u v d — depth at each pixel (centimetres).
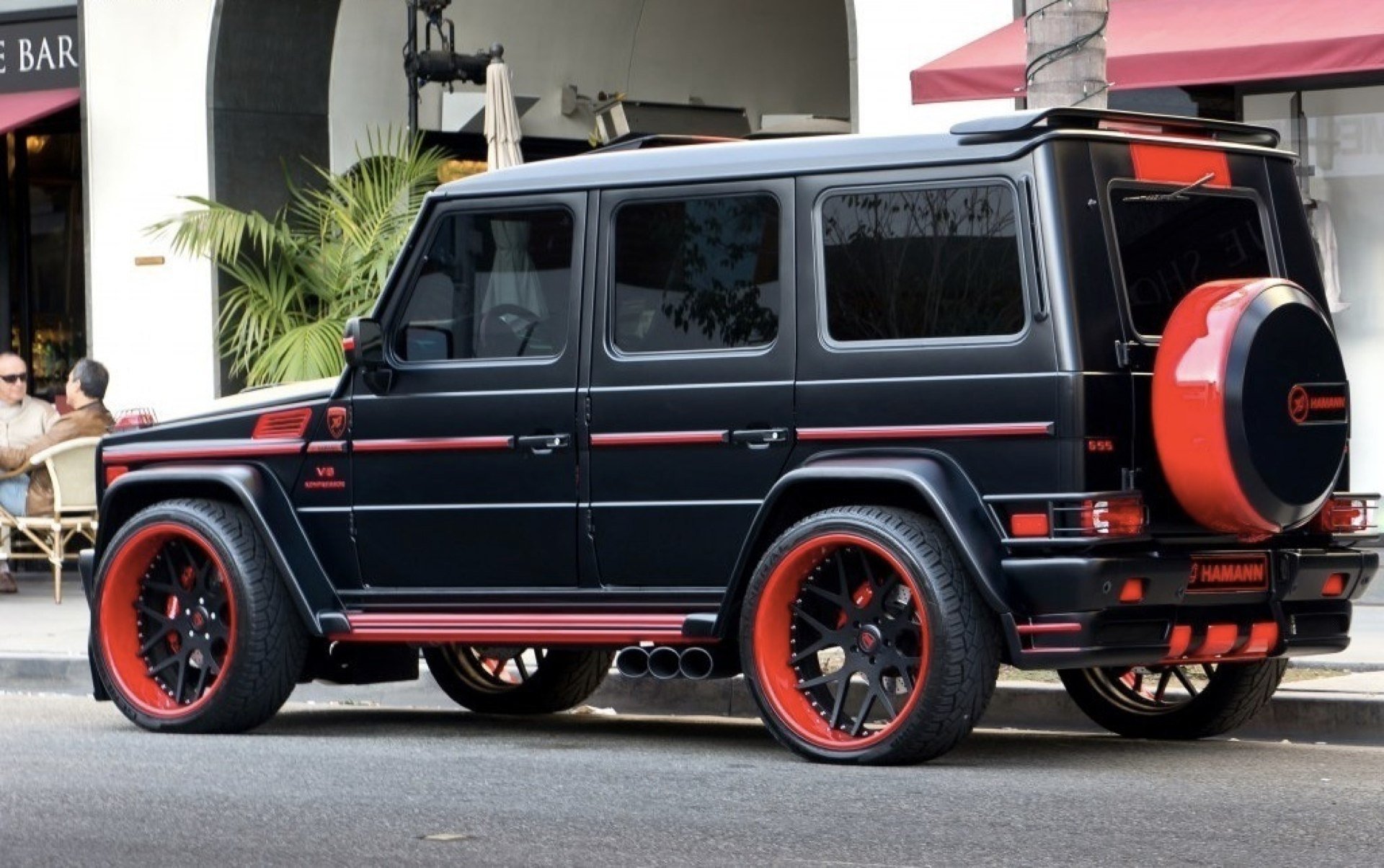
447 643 870
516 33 1959
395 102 1878
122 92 1795
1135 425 758
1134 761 803
